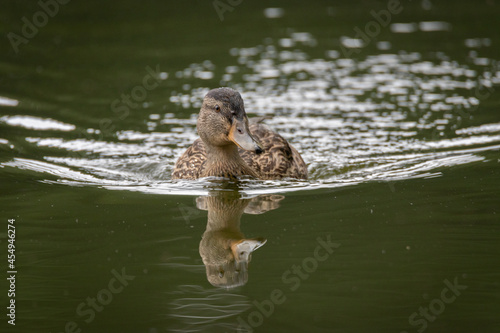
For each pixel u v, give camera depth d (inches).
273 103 674.8
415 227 405.7
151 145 593.9
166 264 372.5
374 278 349.4
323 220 422.0
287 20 914.7
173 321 316.8
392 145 579.8
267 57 791.1
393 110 653.3
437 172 506.9
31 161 545.6
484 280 342.6
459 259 365.1
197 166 513.0
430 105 660.7
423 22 898.1
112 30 877.2
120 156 568.4
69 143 589.3
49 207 451.5
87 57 789.2
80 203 460.8
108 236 405.7
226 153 498.9
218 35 859.4
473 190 462.3
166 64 770.2
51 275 359.6
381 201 450.6
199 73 743.7
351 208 440.5
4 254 382.6
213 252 384.5
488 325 305.1
